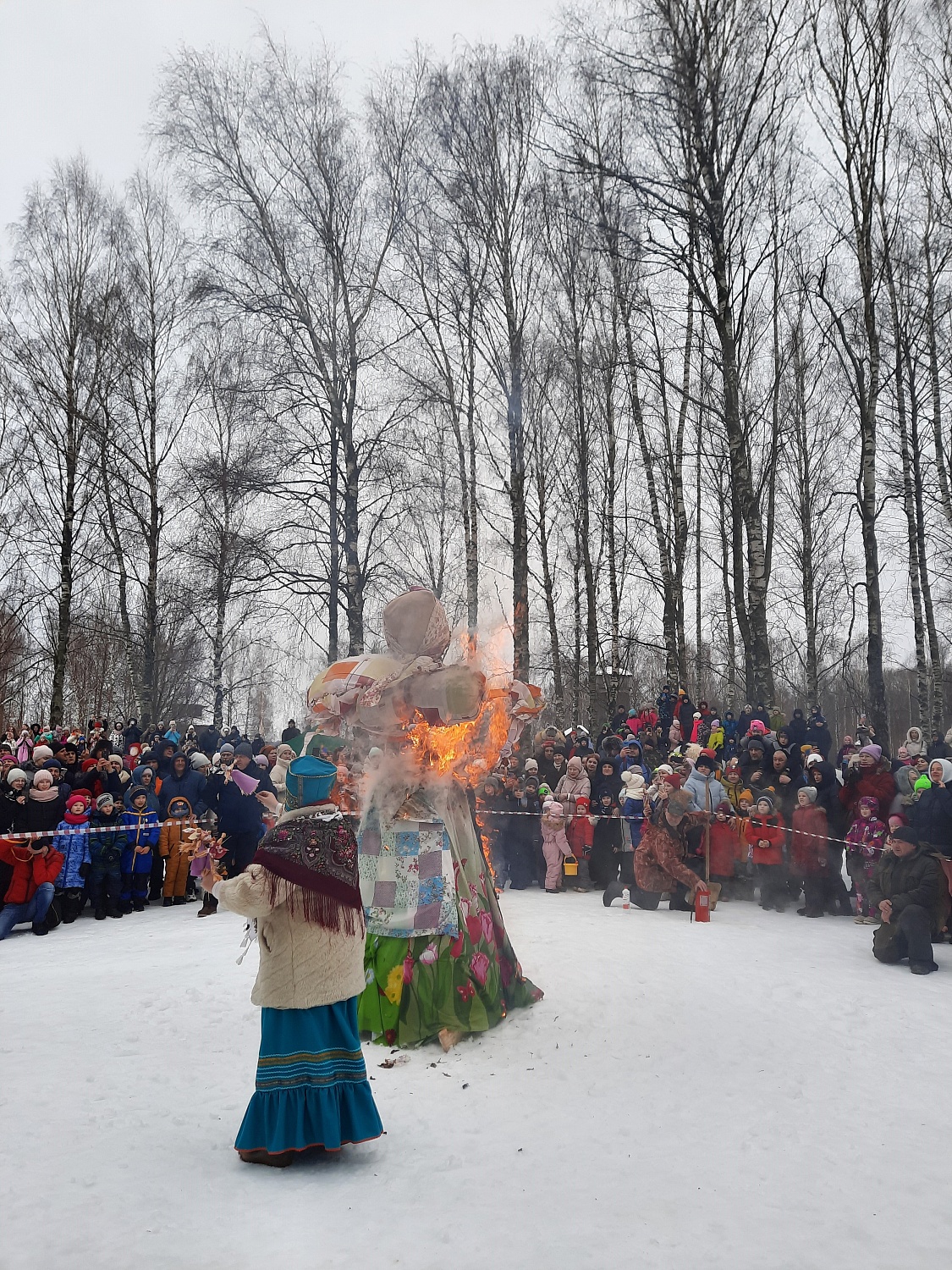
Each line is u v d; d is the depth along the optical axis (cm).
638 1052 527
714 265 1594
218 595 2144
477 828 614
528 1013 589
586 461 2366
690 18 1551
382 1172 380
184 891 1166
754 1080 489
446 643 595
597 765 1232
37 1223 332
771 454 2530
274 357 2022
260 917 396
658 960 727
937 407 2289
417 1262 310
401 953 548
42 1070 487
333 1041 397
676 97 1557
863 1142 412
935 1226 339
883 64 1650
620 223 1802
